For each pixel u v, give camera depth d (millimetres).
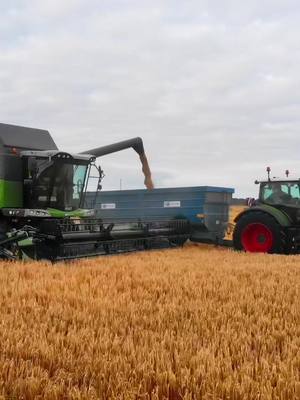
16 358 3236
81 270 7512
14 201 11336
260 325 4195
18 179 11430
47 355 3268
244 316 4500
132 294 5609
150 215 15320
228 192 14891
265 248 11953
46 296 5379
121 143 15891
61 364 3189
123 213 16094
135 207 15789
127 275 7023
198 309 4742
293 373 2922
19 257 9508
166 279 6582
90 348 3426
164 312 4613
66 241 9422
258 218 12047
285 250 11953
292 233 11977
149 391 2834
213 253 11398
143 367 3000
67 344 3590
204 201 14117
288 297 5500
